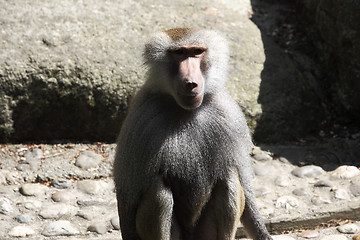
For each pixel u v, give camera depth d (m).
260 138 11.48
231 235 7.57
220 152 7.39
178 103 7.12
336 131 11.95
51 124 11.12
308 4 13.31
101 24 11.86
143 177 7.14
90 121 11.18
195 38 7.29
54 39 11.30
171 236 7.69
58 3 12.04
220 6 13.41
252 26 13.08
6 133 10.90
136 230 7.40
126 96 11.11
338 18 11.80
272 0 14.30
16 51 10.99
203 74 7.38
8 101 10.80
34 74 10.83
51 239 8.68
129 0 12.65
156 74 7.38
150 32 11.97
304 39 13.31
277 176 10.48
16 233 8.66
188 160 7.24
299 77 12.22
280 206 9.54
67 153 10.84
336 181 10.27
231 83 11.55
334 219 9.38
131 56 11.44
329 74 12.59
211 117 7.37
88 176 10.32
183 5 12.98
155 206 7.13
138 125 7.18
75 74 10.98
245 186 7.79
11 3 11.80
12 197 9.56
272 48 12.63
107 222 9.19
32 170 10.26
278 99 11.73
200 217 7.98
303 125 11.82
